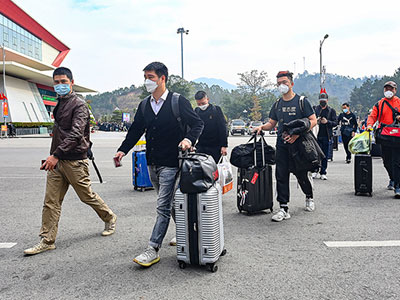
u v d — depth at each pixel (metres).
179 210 3.23
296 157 4.78
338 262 3.40
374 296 2.73
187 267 3.34
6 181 8.25
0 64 42.78
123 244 4.01
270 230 4.45
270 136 35.38
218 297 2.74
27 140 29.19
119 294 2.82
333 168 10.42
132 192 7.02
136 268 3.34
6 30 51.47
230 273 3.18
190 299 2.72
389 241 3.99
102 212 4.25
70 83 3.88
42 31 62.53
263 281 3.01
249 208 5.14
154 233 3.43
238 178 5.31
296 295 2.76
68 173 3.87
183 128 3.53
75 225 4.77
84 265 3.43
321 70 31.14
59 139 3.86
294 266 3.32
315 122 4.82
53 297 2.80
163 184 3.48
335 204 5.80
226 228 4.54
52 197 3.84
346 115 11.64
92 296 2.80
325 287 2.89
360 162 6.39
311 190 5.37
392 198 6.22
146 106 3.63
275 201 6.11
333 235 4.21
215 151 5.79
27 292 2.89
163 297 2.76
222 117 5.76
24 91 52.88
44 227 3.85
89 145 4.08
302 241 4.02
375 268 3.25
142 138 7.20
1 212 5.45
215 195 3.19
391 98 6.30
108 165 11.34
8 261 3.55
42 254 3.73
